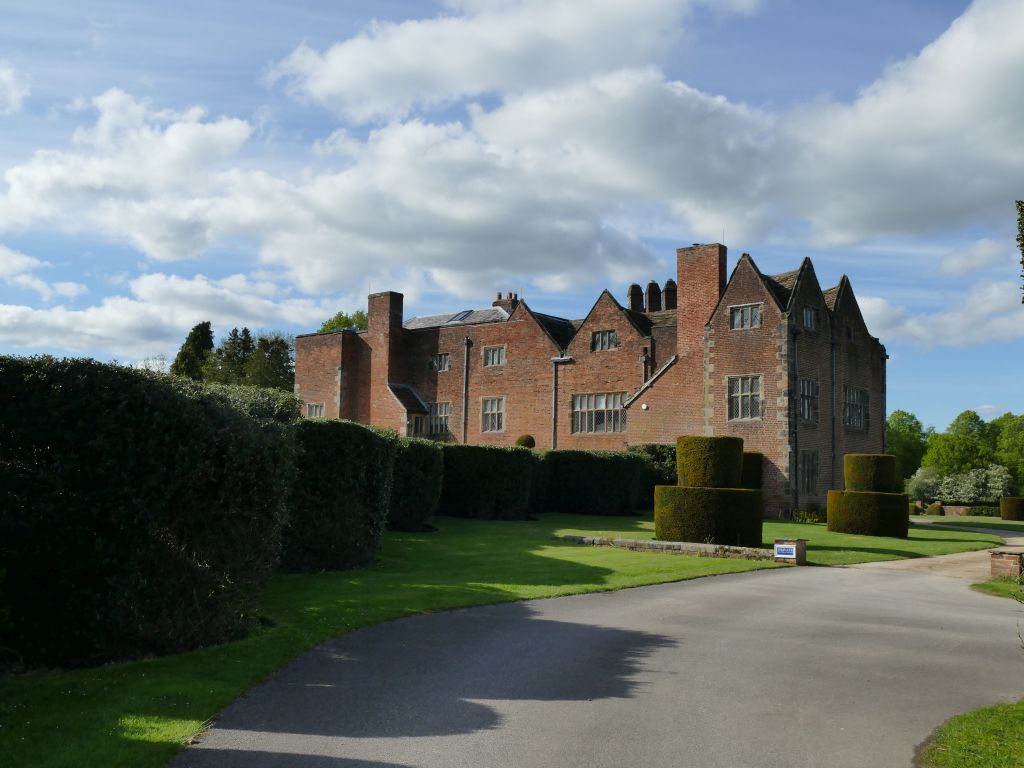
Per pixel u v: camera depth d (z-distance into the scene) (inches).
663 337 1609.3
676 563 725.3
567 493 1298.0
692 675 353.4
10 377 341.4
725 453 902.4
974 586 666.8
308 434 592.1
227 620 379.2
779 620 486.6
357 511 615.5
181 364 2960.1
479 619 454.6
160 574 351.9
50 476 335.9
